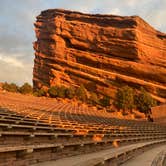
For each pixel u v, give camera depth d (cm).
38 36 14462
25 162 1198
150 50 12544
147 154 2217
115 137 2959
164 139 4175
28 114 2556
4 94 5425
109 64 12356
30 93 9594
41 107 4425
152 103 9519
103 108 9556
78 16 13738
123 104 9288
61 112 4403
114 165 1477
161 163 1695
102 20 13238
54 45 13325
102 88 11844
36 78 13612
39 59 13812
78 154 1780
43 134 1578
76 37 13312
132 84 11706
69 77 12519
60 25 13625
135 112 9275
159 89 11462
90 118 4503
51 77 12719
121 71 12212
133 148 1986
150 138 3847
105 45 12738
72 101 9619
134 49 12231
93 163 969
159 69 11950
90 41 13038
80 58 12838
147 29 12925
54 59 13050
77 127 2636
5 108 2656
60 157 1537
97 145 2127
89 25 13312
